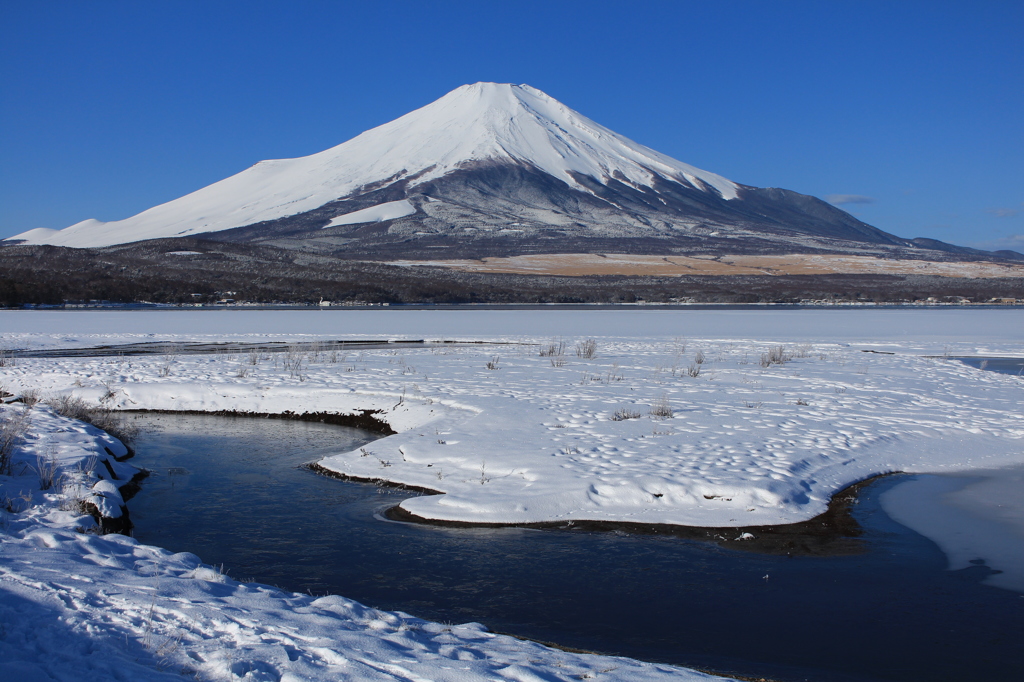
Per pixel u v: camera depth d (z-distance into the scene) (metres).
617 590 5.70
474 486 8.23
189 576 5.13
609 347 24.45
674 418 11.48
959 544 6.70
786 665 4.51
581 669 3.91
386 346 25.17
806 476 8.49
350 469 9.52
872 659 4.61
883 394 14.15
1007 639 4.88
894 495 8.23
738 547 6.60
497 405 12.47
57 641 3.58
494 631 4.98
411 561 6.31
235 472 9.70
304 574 6.06
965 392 14.46
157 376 16.19
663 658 4.60
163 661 3.47
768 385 15.27
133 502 8.28
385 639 4.15
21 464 8.30
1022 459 9.77
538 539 6.81
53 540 5.51
